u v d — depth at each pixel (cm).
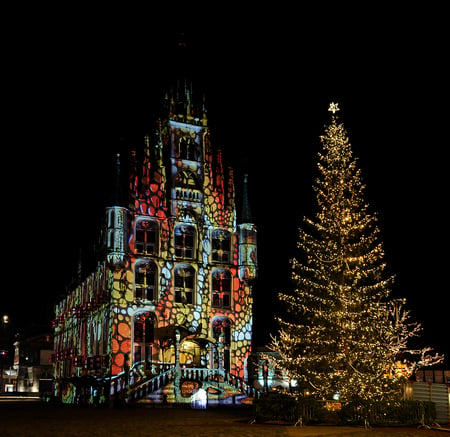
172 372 4744
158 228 5425
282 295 3531
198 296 5425
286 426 2686
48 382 9500
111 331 4997
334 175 3522
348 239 3472
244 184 5881
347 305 3278
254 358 5856
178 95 5794
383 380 3086
